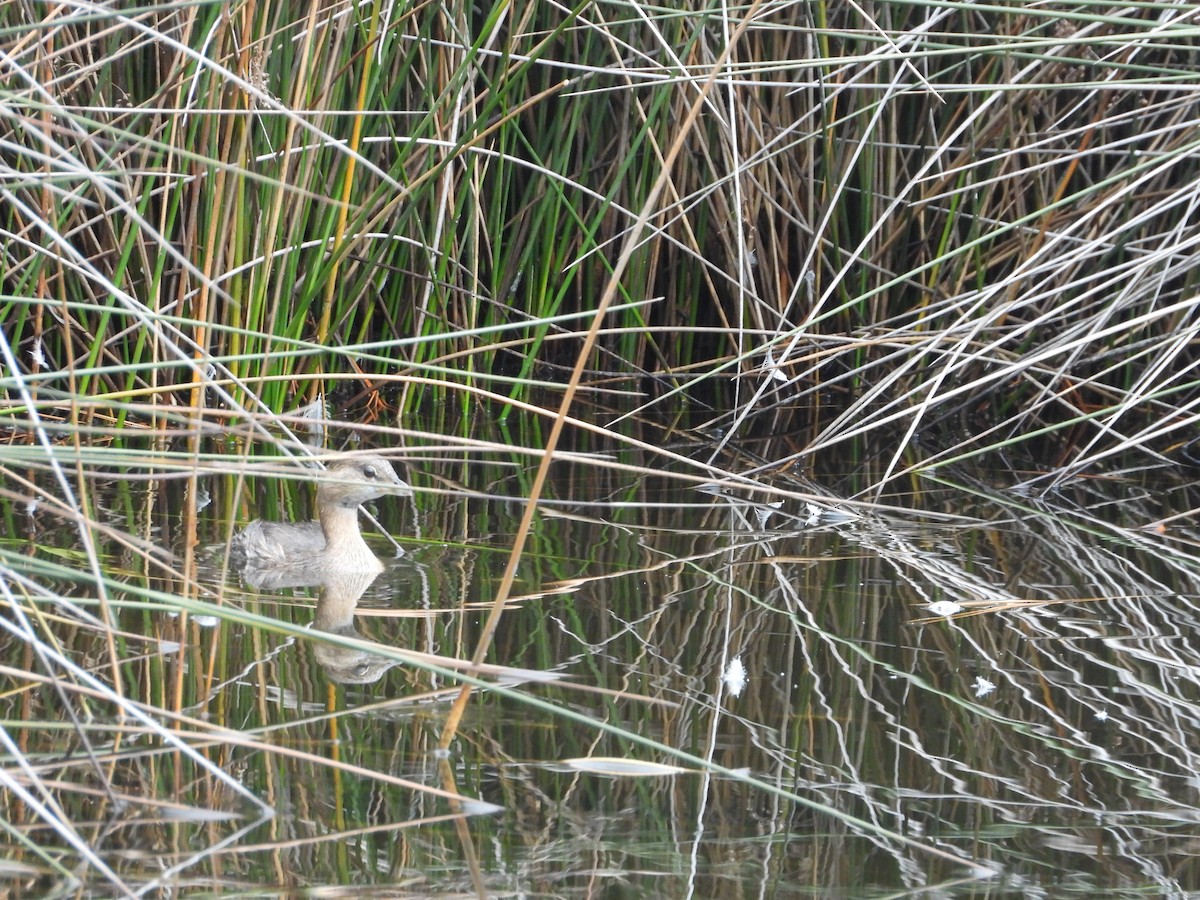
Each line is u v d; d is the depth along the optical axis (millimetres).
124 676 7238
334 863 5512
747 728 6871
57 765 6219
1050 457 13203
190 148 11961
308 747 6496
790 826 5953
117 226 12695
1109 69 13914
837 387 15156
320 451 8758
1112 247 12641
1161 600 9031
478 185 14453
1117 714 7164
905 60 12086
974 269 15141
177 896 5250
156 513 10422
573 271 14367
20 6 11320
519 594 8867
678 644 8000
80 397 7172
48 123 7258
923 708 7184
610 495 11516
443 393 14734
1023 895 5395
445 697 7137
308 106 12234
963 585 9273
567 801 6102
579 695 7203
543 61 12172
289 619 8258
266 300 12617
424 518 10750
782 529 10594
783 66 10883
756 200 14680
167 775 6191
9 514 10055
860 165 14805
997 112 13789
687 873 5539
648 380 15633
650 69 14047
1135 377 14297
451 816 5934
